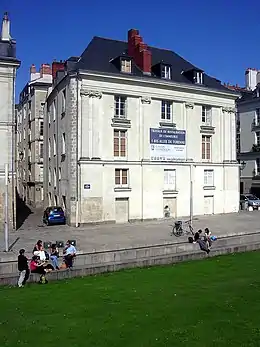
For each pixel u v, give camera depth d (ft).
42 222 107.34
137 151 106.63
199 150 116.88
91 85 100.42
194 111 116.16
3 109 88.89
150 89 108.06
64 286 47.37
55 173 120.16
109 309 38.40
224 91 119.96
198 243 65.77
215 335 31.76
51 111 126.11
